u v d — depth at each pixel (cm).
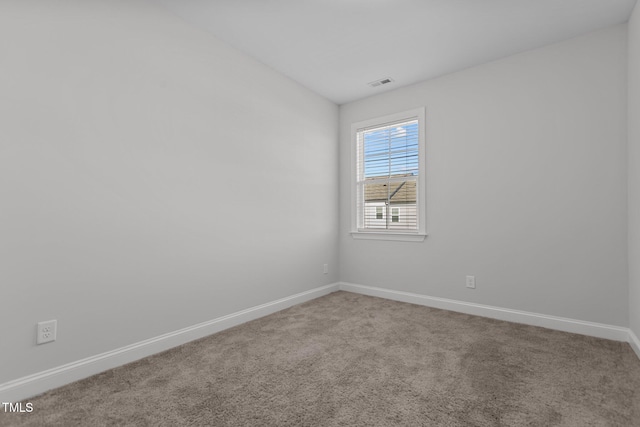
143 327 203
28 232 157
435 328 252
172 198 220
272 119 301
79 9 176
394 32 242
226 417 138
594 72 238
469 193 294
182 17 226
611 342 221
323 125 366
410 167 336
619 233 227
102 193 184
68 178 171
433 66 295
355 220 374
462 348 212
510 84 274
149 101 208
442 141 311
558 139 251
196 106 236
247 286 274
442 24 231
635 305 207
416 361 193
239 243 268
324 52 273
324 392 158
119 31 193
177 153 223
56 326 165
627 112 223
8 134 151
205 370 182
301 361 193
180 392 159
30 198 158
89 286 178
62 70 169
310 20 229
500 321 269
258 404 148
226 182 258
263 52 273
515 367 185
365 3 209
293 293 323
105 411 143
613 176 230
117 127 191
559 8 212
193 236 233
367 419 137
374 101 360
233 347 216
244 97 273
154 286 209
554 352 205
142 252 203
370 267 362
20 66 155
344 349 211
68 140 171
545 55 258
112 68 189
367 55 276
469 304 292
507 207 274
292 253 322
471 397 154
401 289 337
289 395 156
